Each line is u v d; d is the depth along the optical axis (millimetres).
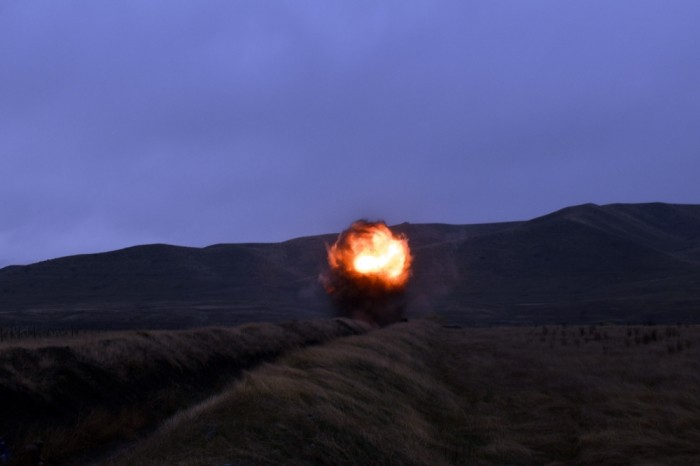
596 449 15688
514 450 15906
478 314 97375
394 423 15578
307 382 15594
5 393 12594
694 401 20125
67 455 11750
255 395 13539
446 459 14430
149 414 15109
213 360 20938
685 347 35188
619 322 85562
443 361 33500
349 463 11828
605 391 22109
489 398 22891
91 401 14234
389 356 26141
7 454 10023
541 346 40062
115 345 17422
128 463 10383
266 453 10734
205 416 12320
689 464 14219
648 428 17312
